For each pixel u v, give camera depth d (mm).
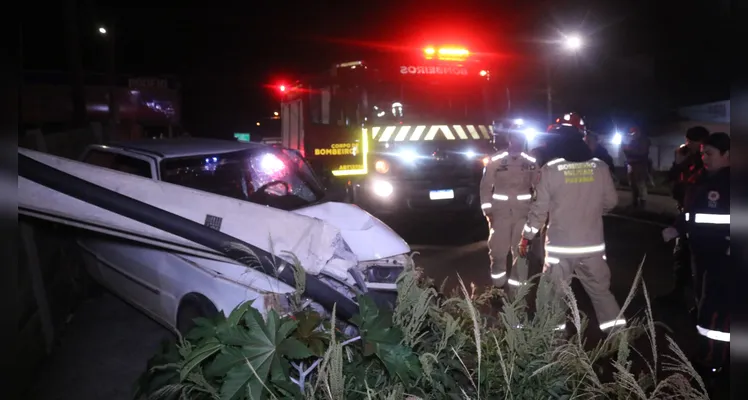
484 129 12086
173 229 3576
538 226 5520
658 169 24469
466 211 12062
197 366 2975
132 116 25484
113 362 5461
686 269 6930
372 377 3096
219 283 4461
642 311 6766
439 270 8828
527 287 3451
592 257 5383
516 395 2977
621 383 2760
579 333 2955
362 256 4668
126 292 5934
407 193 11758
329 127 12531
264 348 2832
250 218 3781
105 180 3879
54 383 5051
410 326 3162
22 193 3748
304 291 3543
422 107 11883
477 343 2832
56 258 6219
